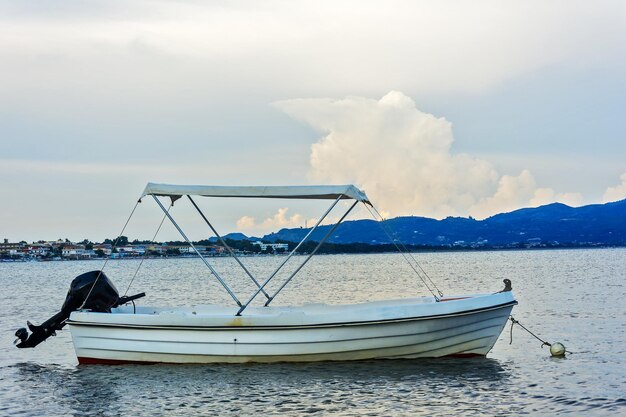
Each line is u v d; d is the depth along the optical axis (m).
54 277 120.62
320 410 16.42
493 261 161.25
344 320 20.05
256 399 17.36
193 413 16.44
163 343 20.53
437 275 89.75
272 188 20.86
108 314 20.80
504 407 16.53
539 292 51.53
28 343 22.06
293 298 50.62
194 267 167.12
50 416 16.58
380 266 141.62
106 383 19.23
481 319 20.97
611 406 16.59
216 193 20.92
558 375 19.73
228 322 20.19
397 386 18.38
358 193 20.61
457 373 19.83
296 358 20.36
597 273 83.62
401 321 20.19
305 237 22.28
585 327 29.88
